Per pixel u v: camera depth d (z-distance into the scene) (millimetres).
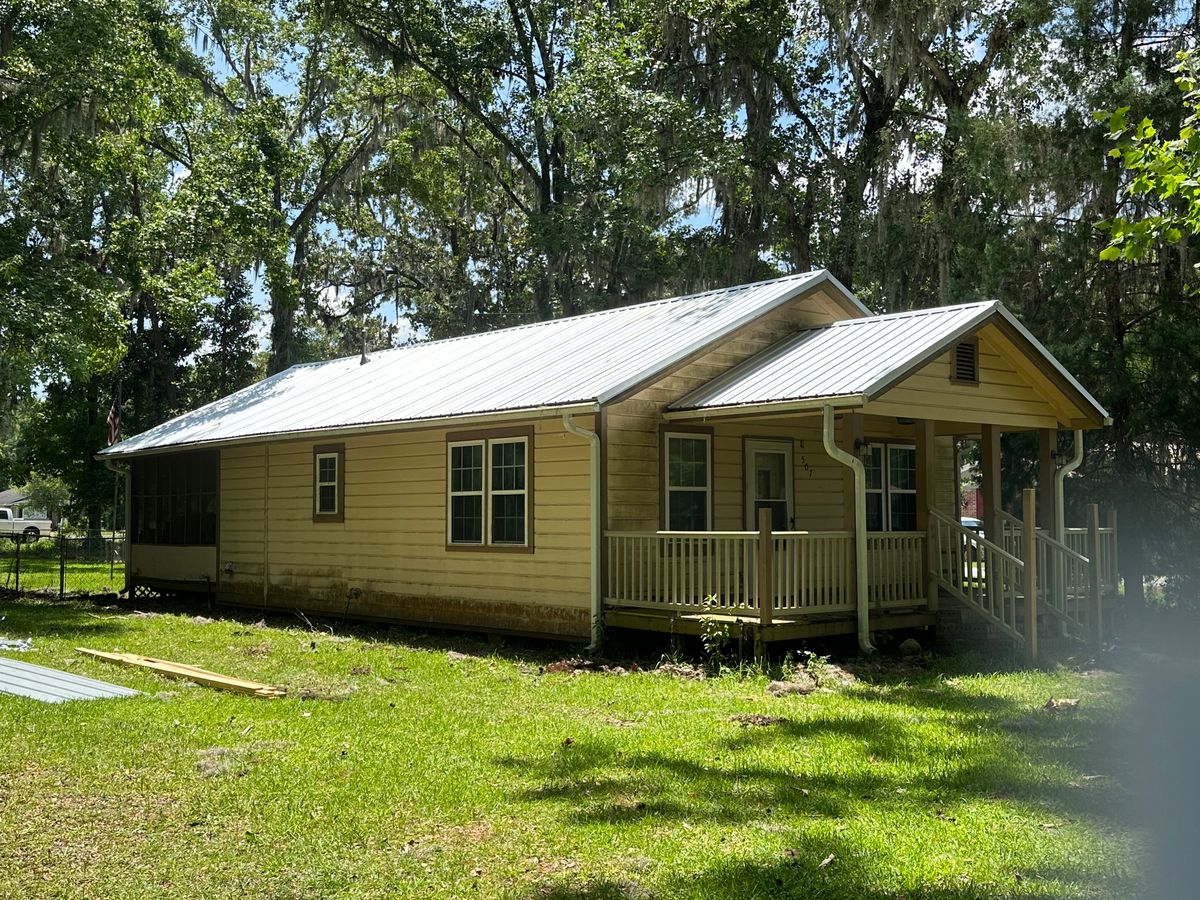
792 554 12375
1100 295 19375
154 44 28141
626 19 30203
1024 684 11227
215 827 6211
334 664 12820
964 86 26328
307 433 17578
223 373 46188
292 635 16109
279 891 5273
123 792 6895
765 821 6383
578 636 14031
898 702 10203
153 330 42938
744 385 13945
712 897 5188
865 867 5559
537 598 14680
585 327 18406
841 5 24328
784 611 12148
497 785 7137
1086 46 18812
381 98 33969
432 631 16609
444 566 16203
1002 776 7332
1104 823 6324
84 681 10992
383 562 17328
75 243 23609
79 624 17016
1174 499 19219
